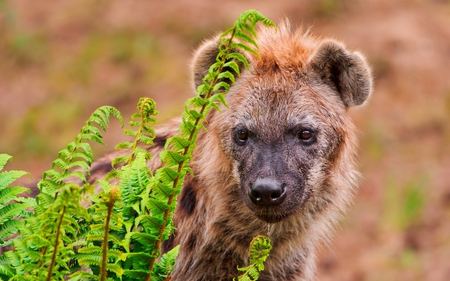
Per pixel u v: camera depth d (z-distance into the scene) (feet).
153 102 18.07
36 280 15.31
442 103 75.92
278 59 30.66
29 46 83.41
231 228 30.73
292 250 31.71
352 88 31.30
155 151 30.81
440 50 82.64
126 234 16.49
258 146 29.07
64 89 77.92
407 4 89.92
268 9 84.89
